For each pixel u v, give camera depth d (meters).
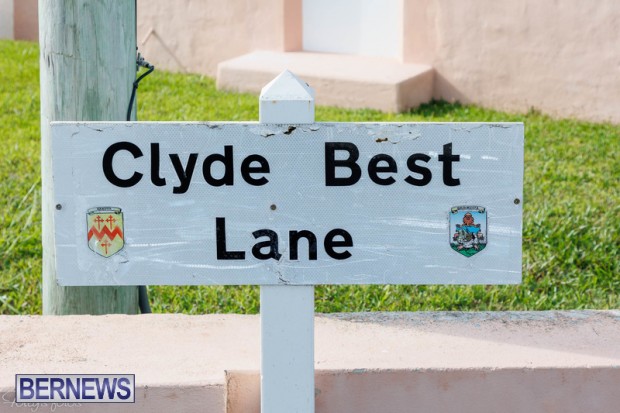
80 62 4.52
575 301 6.01
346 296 5.92
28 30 15.51
